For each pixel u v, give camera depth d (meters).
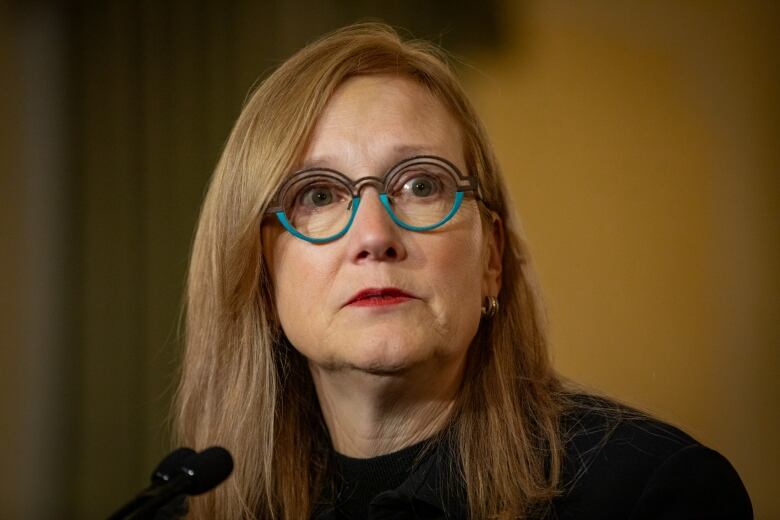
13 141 10.88
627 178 12.48
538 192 12.09
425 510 4.36
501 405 4.57
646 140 12.59
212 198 4.91
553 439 4.41
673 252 12.49
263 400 4.88
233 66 11.09
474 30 11.77
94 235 10.88
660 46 12.80
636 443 4.30
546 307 5.08
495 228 4.82
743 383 12.51
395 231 4.23
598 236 12.23
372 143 4.36
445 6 11.67
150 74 11.01
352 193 4.31
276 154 4.48
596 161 12.35
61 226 10.91
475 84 11.82
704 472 4.04
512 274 4.90
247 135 4.71
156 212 10.88
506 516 4.23
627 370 12.16
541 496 4.21
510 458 4.41
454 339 4.26
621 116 12.54
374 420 4.52
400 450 4.55
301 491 4.86
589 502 4.18
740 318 12.73
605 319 12.13
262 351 4.85
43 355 10.78
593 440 4.40
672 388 12.23
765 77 12.91
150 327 10.74
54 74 10.99
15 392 10.70
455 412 4.59
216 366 4.95
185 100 11.02
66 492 10.61
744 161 12.94
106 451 10.63
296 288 4.38
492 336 4.75
